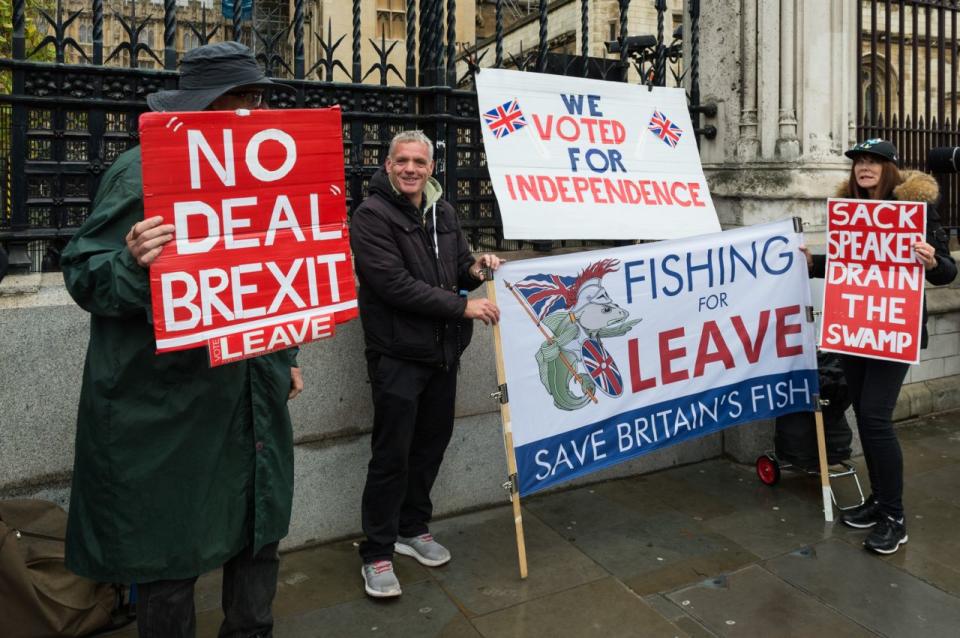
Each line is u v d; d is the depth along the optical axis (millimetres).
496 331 3352
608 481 4512
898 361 3582
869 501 3879
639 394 3748
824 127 4641
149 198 2002
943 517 3994
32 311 3062
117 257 1967
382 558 3266
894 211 3512
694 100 4906
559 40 15289
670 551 3637
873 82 5172
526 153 3979
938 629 2977
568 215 4000
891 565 3482
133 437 2082
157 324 2004
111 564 2102
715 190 4895
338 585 3346
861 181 3746
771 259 4008
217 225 2109
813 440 4148
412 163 3096
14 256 3184
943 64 5586
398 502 3285
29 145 3156
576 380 3584
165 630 2178
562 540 3764
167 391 2105
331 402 3672
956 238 6258
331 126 2299
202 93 2176
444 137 3965
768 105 4641
